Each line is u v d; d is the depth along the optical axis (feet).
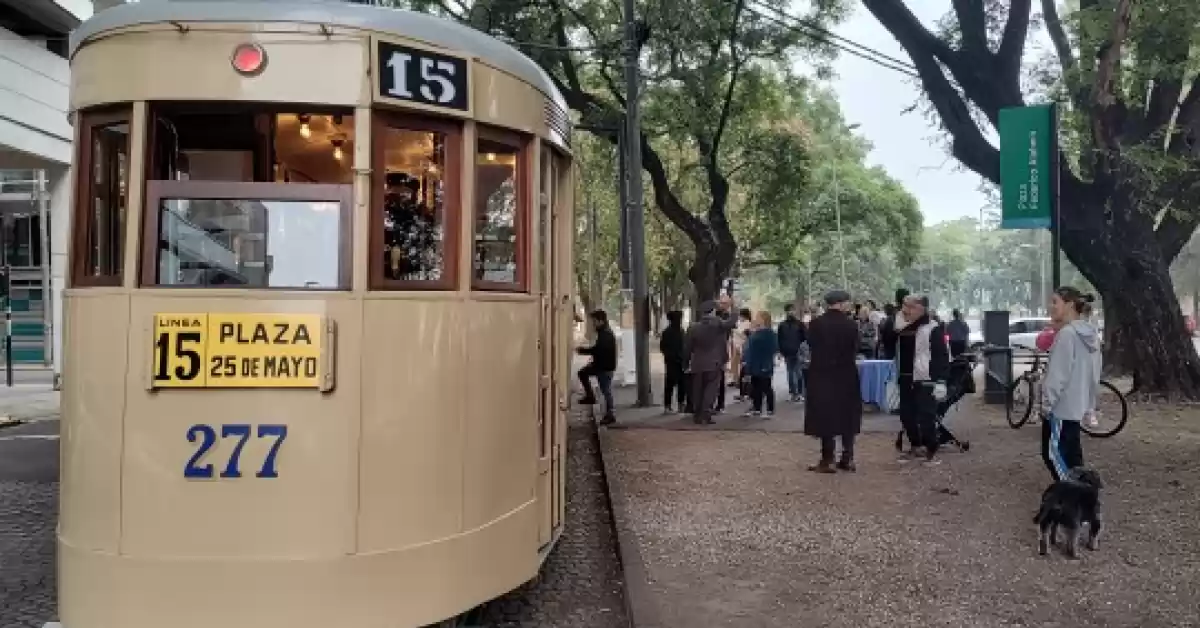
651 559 20.79
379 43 13.14
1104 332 59.47
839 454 34.45
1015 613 17.13
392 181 13.43
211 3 12.78
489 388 14.62
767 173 77.92
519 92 15.37
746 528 23.61
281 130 13.14
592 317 45.88
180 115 12.98
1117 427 37.29
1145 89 45.65
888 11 52.54
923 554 21.15
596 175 94.99
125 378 12.55
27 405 52.03
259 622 12.46
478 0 58.08
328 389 12.65
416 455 13.41
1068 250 50.85
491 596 14.64
